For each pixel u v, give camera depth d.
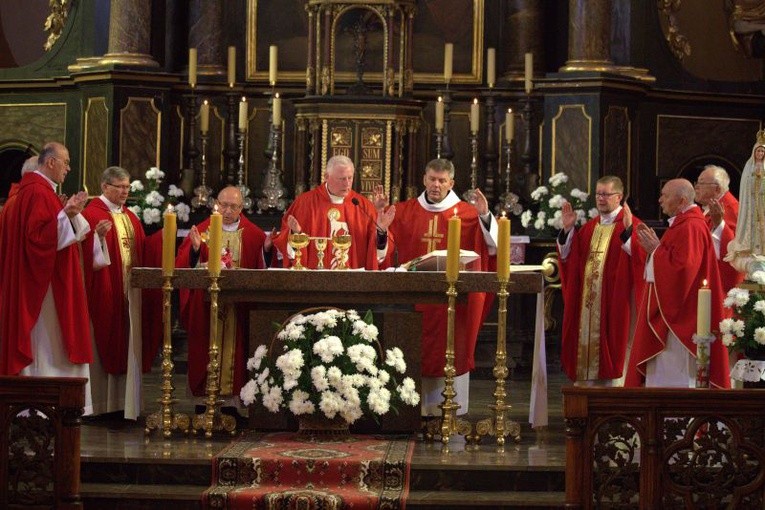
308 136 16.69
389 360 10.67
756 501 9.29
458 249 10.73
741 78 18.05
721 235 11.38
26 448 10.55
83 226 11.30
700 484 9.31
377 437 11.00
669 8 17.44
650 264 11.14
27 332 11.11
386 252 12.16
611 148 16.39
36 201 11.21
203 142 16.66
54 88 17.48
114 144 16.52
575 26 16.59
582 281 12.67
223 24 17.72
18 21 18.20
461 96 17.53
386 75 16.66
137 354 11.60
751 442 9.27
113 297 12.09
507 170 16.42
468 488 10.01
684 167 17.42
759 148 10.64
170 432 10.97
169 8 17.84
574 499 9.30
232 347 11.87
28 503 9.58
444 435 10.82
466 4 17.62
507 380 15.71
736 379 10.27
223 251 12.64
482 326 16.06
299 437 10.84
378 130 16.48
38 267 11.16
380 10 16.64
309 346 10.66
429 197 12.59
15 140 17.69
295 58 17.62
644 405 9.27
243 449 10.35
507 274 10.81
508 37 17.67
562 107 16.45
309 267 12.27
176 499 9.74
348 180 12.16
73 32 17.50
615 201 12.64
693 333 10.85
